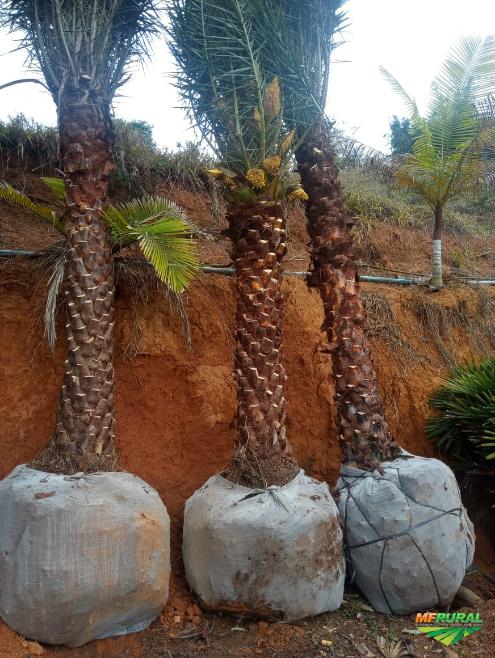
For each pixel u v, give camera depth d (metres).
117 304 5.85
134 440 5.51
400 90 8.32
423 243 10.27
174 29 5.56
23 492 3.96
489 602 4.92
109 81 5.27
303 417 6.25
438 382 6.91
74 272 4.68
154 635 4.26
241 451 4.67
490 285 9.25
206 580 4.27
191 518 4.45
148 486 4.45
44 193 7.46
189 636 4.25
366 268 8.81
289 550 4.14
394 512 4.58
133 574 3.92
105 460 4.41
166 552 4.20
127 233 5.20
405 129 14.62
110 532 3.88
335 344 5.30
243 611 4.23
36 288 5.68
